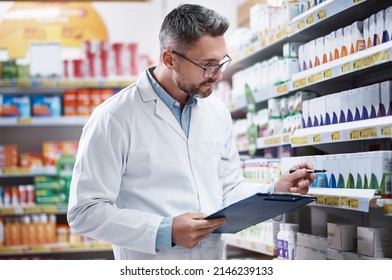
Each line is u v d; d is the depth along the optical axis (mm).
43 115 5879
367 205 2191
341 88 3104
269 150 3719
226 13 5984
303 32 3086
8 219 5750
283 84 3148
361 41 2551
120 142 2496
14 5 6781
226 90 4410
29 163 5840
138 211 2443
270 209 2299
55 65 5820
